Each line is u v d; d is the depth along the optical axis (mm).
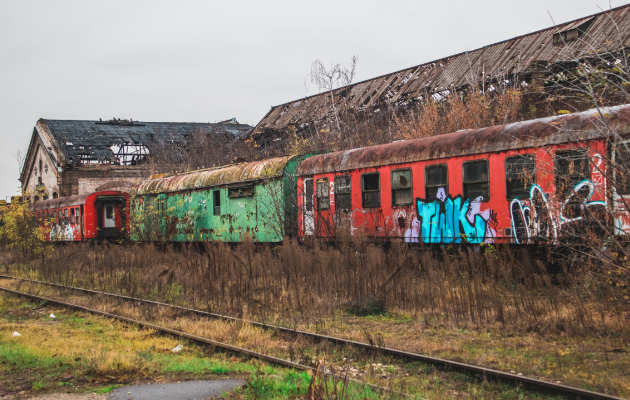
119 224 28812
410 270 12000
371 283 11023
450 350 7457
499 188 12016
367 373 6559
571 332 7816
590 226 9789
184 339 8422
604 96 11547
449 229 13078
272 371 6547
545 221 10945
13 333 8836
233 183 19641
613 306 8422
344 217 15719
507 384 5949
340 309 10508
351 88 35656
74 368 6750
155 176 27172
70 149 48469
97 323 10055
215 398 5691
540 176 11188
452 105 19859
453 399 5656
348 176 15664
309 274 12258
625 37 21297
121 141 51031
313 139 28609
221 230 20344
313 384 5125
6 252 25766
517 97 19078
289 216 17328
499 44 28391
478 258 11008
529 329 8273
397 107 28047
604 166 9914
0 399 5711
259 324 9242
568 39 24250
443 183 13250
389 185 14562
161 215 24188
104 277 15969
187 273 14617
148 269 16328
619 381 5844
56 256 20516
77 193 45969
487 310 9227
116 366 6707
